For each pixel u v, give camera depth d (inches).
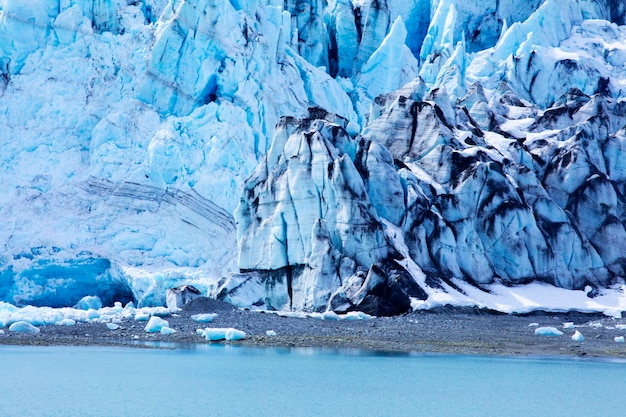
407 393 1053.8
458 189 2258.9
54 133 2940.5
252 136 2989.7
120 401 971.3
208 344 1492.4
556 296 2191.2
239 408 945.5
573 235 2343.8
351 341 1553.9
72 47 3051.2
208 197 2780.5
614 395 1059.3
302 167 2112.5
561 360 1379.2
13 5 3006.9
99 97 3004.4
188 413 914.7
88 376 1131.9
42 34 3058.6
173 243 2721.5
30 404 951.0
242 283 2086.6
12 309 1930.4
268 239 2124.8
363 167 2201.0
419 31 4296.3
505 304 2098.9
